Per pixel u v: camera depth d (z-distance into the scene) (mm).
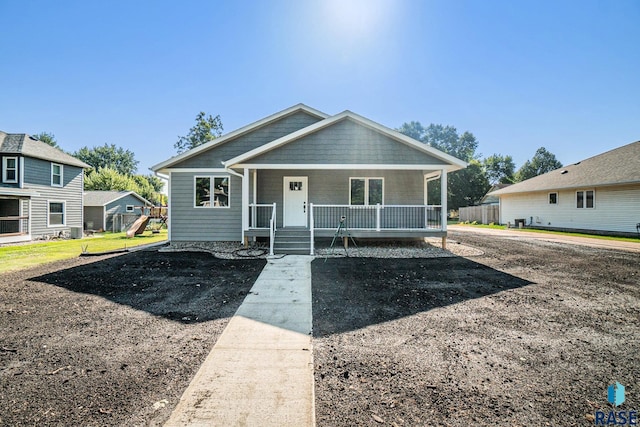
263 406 2383
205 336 3744
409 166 10039
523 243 11914
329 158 10102
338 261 8227
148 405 2408
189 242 12031
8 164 16375
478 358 3201
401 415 2287
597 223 16828
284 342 3578
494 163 58375
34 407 2385
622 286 5977
